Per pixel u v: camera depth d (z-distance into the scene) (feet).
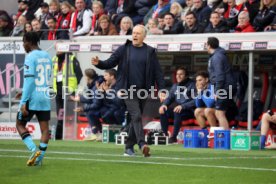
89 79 154.40
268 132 135.74
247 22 146.00
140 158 106.52
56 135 160.04
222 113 136.67
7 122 161.17
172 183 76.48
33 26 176.65
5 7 216.74
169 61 157.17
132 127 110.32
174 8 162.20
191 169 90.58
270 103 145.89
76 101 157.38
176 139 145.48
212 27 150.41
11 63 167.12
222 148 133.80
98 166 93.56
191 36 143.84
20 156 108.06
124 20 161.79
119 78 107.34
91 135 153.48
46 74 94.79
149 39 147.02
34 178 80.74
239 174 85.25
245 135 131.44
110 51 150.71
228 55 150.00
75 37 163.94
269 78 146.92
